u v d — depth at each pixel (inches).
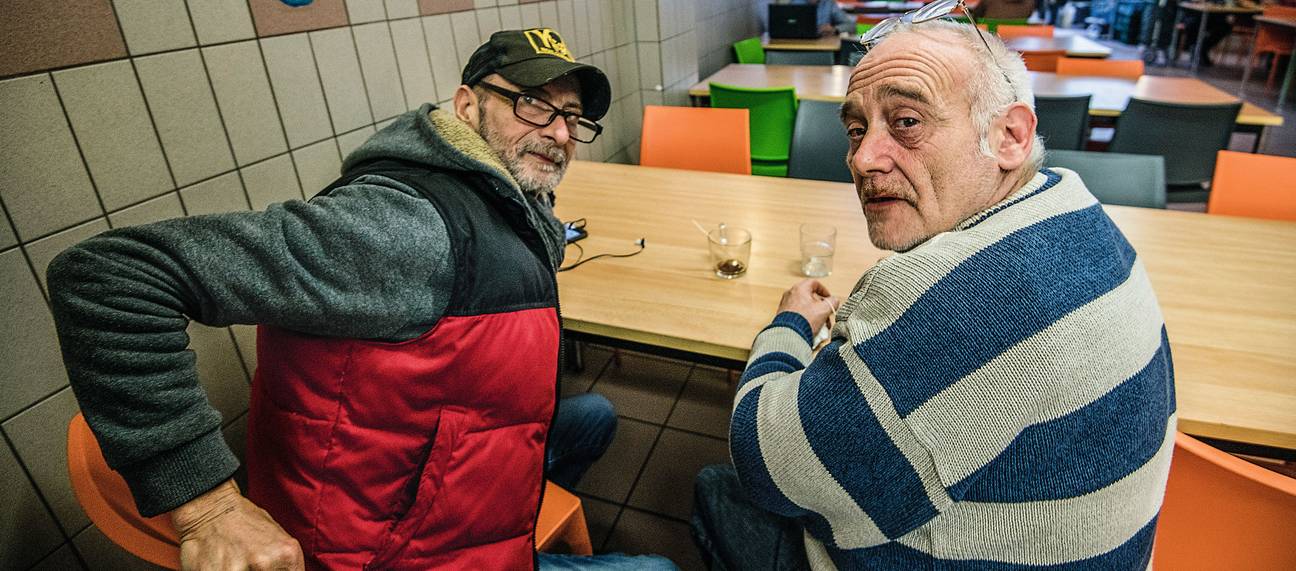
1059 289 23.6
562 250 48.1
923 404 24.6
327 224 28.5
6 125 42.7
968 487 25.2
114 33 48.3
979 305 23.7
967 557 26.5
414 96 80.7
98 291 24.2
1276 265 54.1
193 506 27.1
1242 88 236.2
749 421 30.4
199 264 25.9
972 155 27.9
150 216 52.6
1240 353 42.1
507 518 38.6
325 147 68.9
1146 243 59.2
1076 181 27.8
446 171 35.5
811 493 28.2
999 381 23.5
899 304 25.2
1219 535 30.3
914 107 27.4
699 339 46.2
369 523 34.6
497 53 40.4
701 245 62.3
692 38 161.0
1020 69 28.3
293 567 26.9
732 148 95.0
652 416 84.0
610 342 50.7
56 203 46.0
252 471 36.1
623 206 73.8
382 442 33.4
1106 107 111.0
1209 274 52.9
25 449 46.1
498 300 34.6
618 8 133.7
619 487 72.8
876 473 26.1
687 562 63.1
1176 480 30.0
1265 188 68.7
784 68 159.8
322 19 66.3
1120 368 23.8
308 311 28.5
